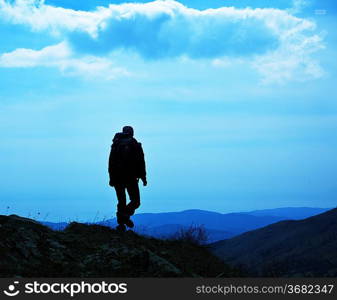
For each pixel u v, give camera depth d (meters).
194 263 11.07
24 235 9.02
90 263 9.01
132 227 11.56
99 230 10.98
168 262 9.77
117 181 11.31
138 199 11.44
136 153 11.27
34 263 8.41
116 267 8.93
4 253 8.27
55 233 9.99
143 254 9.27
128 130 11.52
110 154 11.38
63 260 8.84
